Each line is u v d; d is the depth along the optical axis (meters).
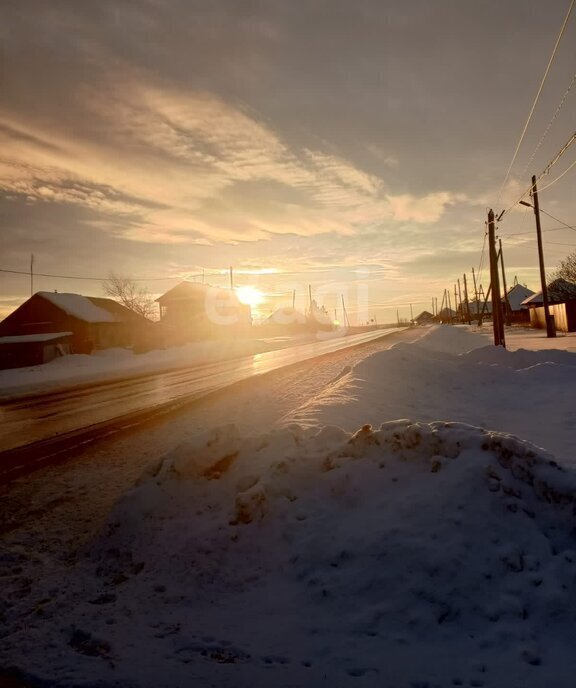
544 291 32.69
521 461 4.20
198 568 3.99
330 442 5.12
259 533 4.19
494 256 24.30
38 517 5.52
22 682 2.85
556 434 8.33
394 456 4.60
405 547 3.66
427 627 3.13
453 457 4.39
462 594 3.31
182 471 4.97
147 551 4.29
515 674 2.71
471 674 2.73
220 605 3.61
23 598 3.83
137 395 16.22
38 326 43.12
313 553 3.88
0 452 8.83
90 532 5.08
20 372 27.56
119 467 7.46
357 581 3.54
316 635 3.16
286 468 4.66
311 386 14.87
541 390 12.44
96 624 3.42
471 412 10.56
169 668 2.90
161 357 36.97
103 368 29.06
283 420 8.28
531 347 25.16
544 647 2.93
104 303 49.16
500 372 14.58
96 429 10.56
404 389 12.21
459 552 3.55
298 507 4.37
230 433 5.30
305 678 2.76
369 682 2.70
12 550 4.68
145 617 3.49
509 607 3.20
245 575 3.88
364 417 8.78
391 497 4.25
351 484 4.48
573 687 2.58
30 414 13.27
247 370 23.36
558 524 3.84
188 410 12.31
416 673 2.76
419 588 3.38
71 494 6.27
